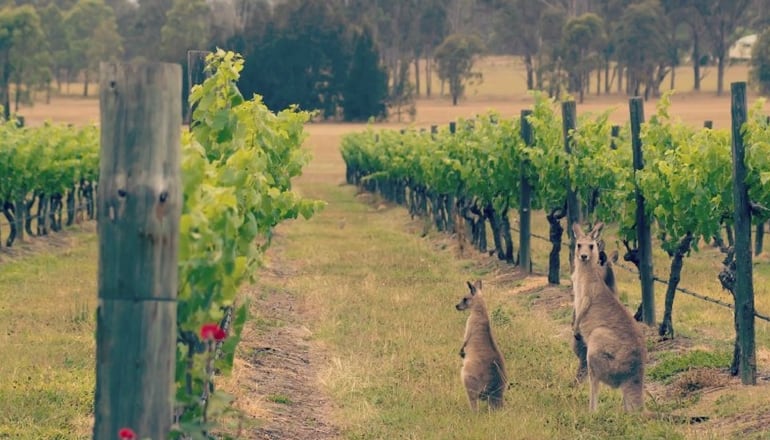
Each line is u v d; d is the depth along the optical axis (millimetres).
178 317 10742
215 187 12227
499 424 16453
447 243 44375
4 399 17141
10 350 21203
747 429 15898
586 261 18375
